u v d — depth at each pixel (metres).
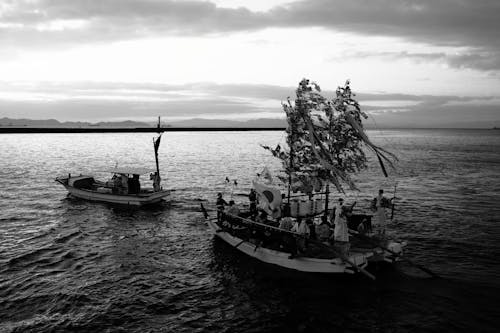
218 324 15.33
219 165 71.62
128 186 36.09
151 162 76.88
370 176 57.69
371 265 19.58
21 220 30.17
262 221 21.69
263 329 14.98
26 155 90.75
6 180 50.47
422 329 14.78
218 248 23.86
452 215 32.00
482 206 35.72
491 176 58.00
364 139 21.28
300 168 22.42
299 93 22.55
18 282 18.69
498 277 19.11
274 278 19.36
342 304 16.73
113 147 128.12
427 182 51.78
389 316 15.72
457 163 78.31
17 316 15.59
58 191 42.53
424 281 18.70
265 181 50.84
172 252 23.28
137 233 27.08
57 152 102.00
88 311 16.08
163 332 14.69
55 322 15.17
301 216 20.66
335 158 22.06
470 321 15.21
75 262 21.44
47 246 23.97
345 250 18.03
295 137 22.44
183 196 40.38
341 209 18.47
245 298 17.47
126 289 18.22
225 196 40.62
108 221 30.22
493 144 166.75
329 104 22.19
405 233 26.69
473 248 23.47
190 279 19.45
